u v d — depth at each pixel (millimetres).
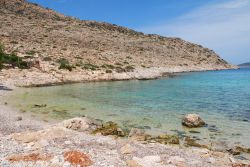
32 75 62469
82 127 23922
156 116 29953
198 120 25984
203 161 16047
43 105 35094
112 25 183250
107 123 25656
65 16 191625
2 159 13602
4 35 105500
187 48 171750
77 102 38656
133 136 21656
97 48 117625
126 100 41000
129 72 82125
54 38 120562
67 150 15680
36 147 16062
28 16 162000
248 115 30391
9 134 19734
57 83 62062
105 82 69438
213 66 149875
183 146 19766
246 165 15734
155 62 116562
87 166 13477
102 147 17328
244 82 71625
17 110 31453
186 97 44406
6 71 61656
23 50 86688
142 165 14406
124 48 131750
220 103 38562
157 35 187125
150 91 51906
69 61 82812
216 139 21938
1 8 160875
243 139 21938
